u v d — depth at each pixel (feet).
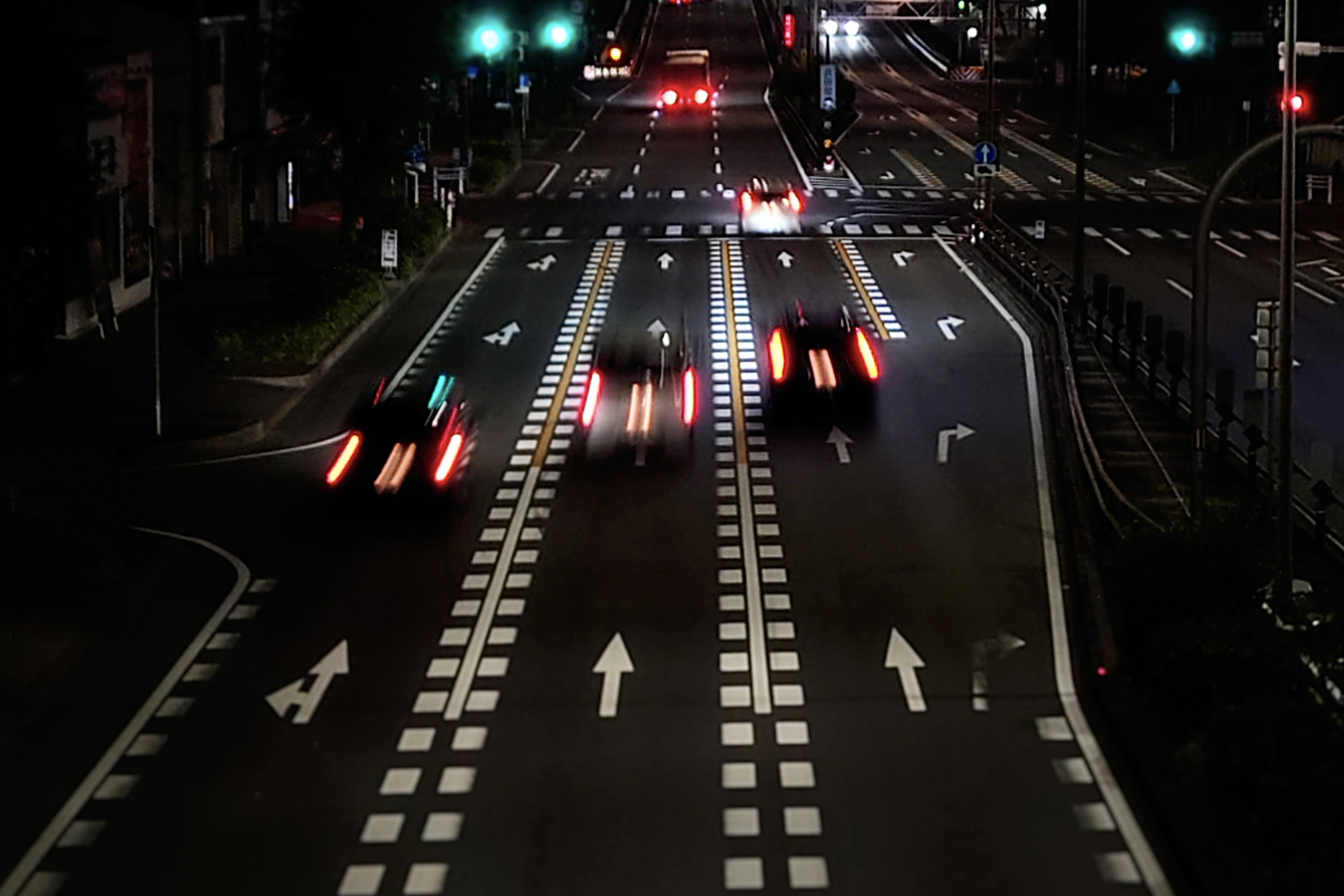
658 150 317.42
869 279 182.70
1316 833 48.70
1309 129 82.48
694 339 150.92
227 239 194.80
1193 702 62.23
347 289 155.02
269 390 128.67
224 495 101.45
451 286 179.32
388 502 97.25
